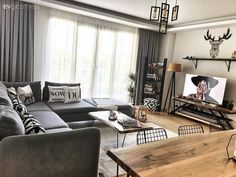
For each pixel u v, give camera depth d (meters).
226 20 4.28
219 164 1.22
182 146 1.44
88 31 5.03
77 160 1.56
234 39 4.57
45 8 4.43
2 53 4.00
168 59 6.01
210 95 4.77
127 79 5.89
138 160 1.17
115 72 5.68
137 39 5.80
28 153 1.37
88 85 5.26
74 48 4.89
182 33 5.75
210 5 3.64
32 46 4.32
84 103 4.07
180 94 5.70
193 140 1.59
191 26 5.01
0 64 4.04
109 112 3.54
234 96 4.57
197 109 5.25
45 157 1.43
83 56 5.07
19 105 2.37
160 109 5.93
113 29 5.39
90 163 1.63
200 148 1.44
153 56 6.14
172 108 5.94
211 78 4.76
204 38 5.18
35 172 1.42
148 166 1.11
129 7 4.27
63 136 1.47
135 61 5.91
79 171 1.60
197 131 2.26
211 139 1.65
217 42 4.88
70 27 4.78
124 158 1.18
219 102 4.58
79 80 5.12
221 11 3.95
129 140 3.44
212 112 4.72
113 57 5.52
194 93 5.13
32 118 2.04
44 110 3.35
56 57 4.75
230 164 1.23
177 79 5.94
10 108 1.88
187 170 1.11
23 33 4.19
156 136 2.03
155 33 6.01
